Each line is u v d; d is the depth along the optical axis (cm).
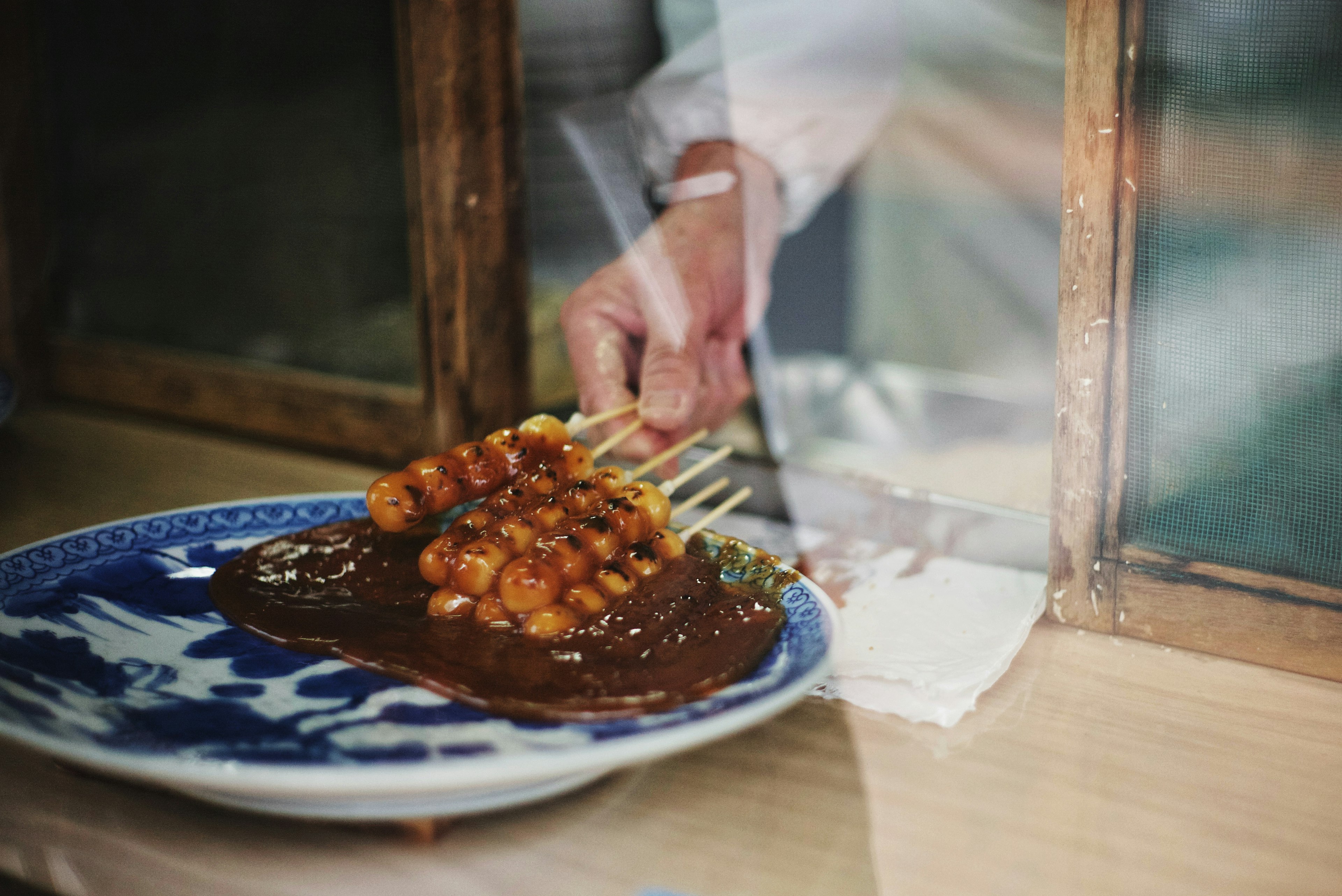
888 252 279
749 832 82
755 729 96
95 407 199
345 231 165
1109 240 107
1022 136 249
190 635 103
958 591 125
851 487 144
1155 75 102
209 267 181
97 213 189
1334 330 100
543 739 83
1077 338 110
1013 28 224
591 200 178
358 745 82
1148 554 112
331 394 172
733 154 205
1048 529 131
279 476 165
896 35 218
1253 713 100
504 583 101
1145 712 100
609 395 162
